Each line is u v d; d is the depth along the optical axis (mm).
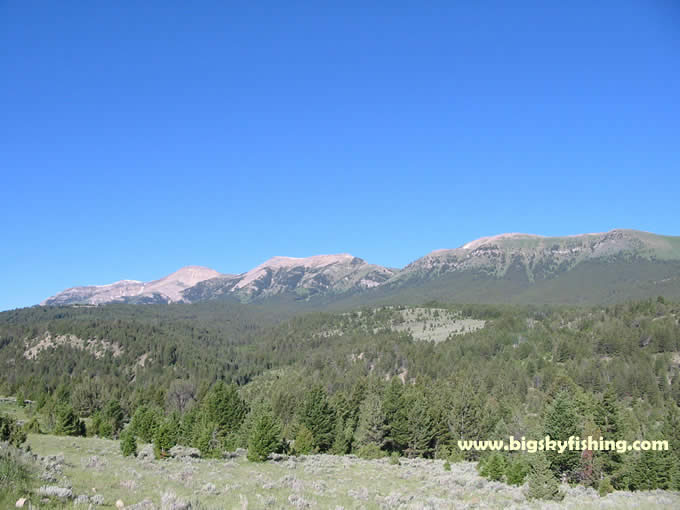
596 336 197625
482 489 41344
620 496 42875
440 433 86938
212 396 87750
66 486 18922
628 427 72500
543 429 55469
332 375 199625
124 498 19484
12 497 15102
